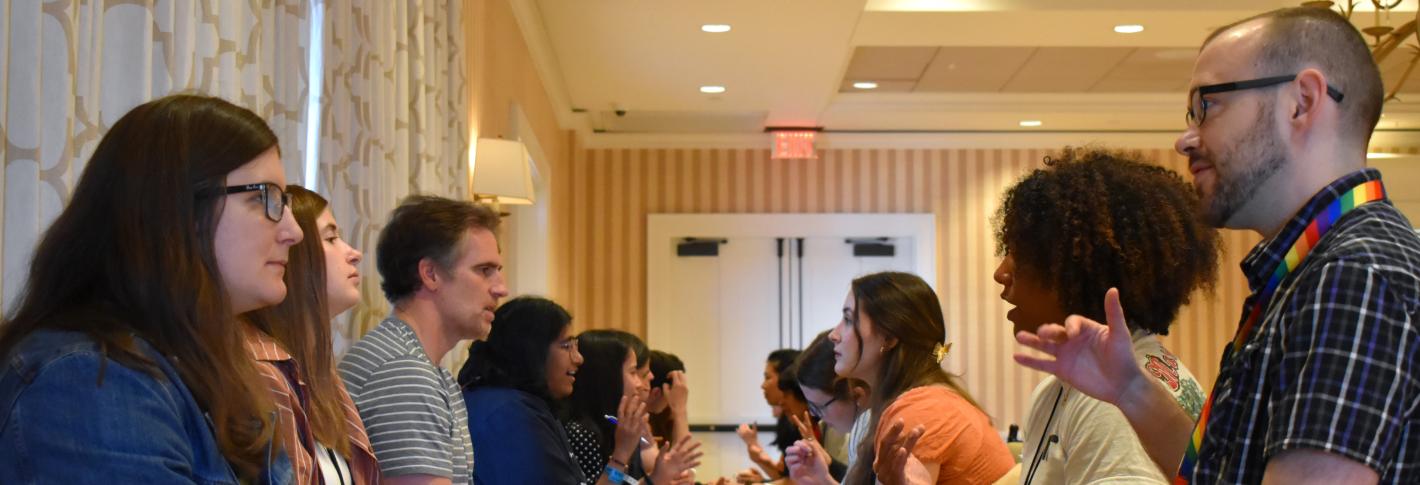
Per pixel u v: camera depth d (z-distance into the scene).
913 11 7.10
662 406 4.68
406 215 2.75
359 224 3.41
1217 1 6.95
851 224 11.77
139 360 1.29
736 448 10.75
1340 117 1.37
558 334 3.30
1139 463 1.79
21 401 1.25
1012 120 10.95
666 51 8.09
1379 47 5.36
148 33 2.04
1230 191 1.41
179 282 1.36
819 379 3.59
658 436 4.68
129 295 1.35
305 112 3.00
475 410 3.04
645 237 11.82
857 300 2.78
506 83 6.60
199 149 1.41
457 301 2.72
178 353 1.35
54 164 1.79
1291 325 1.23
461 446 2.51
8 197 1.75
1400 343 1.17
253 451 1.41
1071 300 1.94
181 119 1.42
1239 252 11.77
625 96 9.66
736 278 12.06
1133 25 7.28
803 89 9.36
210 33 2.29
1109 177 1.97
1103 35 7.54
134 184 1.37
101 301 1.35
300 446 1.62
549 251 8.97
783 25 7.36
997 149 11.79
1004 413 11.68
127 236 1.36
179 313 1.35
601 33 7.64
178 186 1.38
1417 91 9.90
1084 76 9.58
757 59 8.30
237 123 1.46
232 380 1.39
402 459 2.33
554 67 8.77
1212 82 1.42
